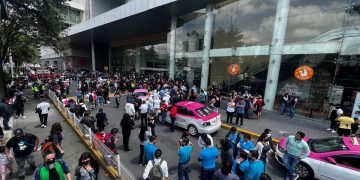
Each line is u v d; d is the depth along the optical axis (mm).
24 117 11023
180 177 4746
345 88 10734
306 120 11469
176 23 21859
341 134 8047
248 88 15492
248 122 10836
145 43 34875
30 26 15344
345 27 10570
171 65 22766
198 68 19594
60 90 17250
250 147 5145
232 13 16312
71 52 46375
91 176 3557
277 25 13172
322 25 11398
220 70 17562
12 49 19031
